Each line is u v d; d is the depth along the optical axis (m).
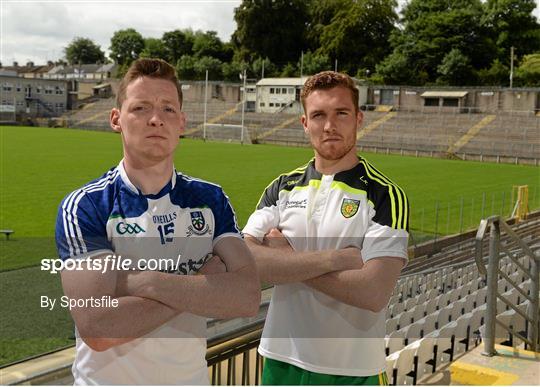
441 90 54.50
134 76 1.97
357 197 2.38
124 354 1.94
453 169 32.94
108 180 2.00
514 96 50.66
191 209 2.05
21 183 21.70
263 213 2.57
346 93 2.42
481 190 23.84
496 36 62.06
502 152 42.66
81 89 72.00
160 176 2.00
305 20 76.44
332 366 2.46
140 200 1.97
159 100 1.95
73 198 1.93
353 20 67.94
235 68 72.50
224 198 2.14
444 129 49.12
